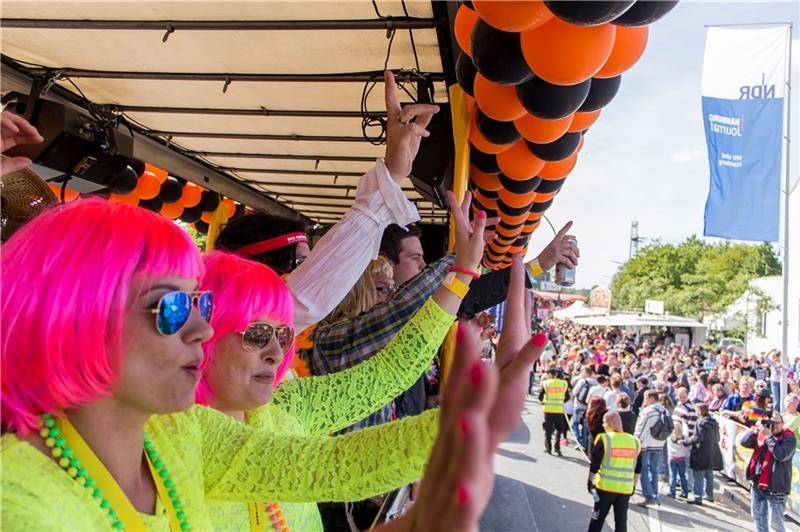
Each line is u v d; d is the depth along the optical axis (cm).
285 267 212
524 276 95
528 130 264
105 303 78
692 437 941
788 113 1213
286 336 141
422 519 46
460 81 268
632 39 210
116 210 85
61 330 76
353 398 159
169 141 516
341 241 183
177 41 319
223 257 138
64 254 77
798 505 834
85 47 333
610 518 747
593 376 1257
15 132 154
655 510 887
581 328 4575
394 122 194
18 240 80
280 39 310
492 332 521
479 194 461
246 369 132
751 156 1073
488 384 46
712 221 1084
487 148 319
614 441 681
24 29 311
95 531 80
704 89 1087
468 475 44
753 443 907
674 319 3369
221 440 114
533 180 357
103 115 416
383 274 270
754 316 3722
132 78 372
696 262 5312
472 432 44
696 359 2142
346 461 110
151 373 84
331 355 215
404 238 288
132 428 88
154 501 93
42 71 373
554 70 191
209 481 112
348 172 609
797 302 2647
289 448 113
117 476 87
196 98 410
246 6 276
